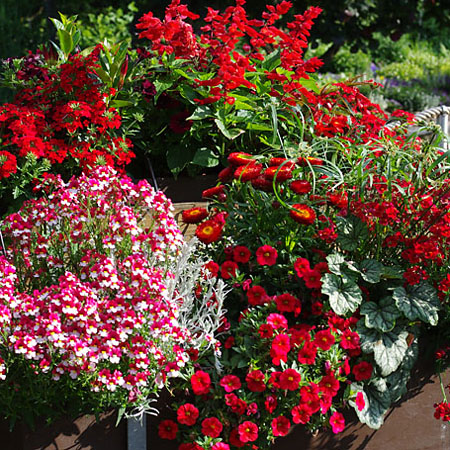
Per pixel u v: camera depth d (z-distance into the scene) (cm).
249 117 371
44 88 360
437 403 322
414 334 311
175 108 382
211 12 360
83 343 250
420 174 316
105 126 347
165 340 267
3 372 257
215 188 327
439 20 964
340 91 397
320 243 319
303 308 309
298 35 377
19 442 268
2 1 977
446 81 1300
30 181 335
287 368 282
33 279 285
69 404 267
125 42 373
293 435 295
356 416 305
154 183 363
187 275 295
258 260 299
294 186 309
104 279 260
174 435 279
